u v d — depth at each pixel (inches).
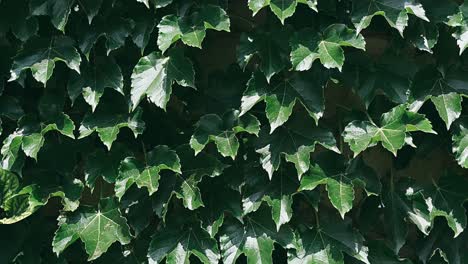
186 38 73.6
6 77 80.7
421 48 76.6
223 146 74.1
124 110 79.6
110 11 78.4
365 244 80.6
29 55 77.3
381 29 80.0
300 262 76.5
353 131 76.5
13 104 80.6
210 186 79.3
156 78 75.4
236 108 79.3
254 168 77.9
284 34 76.0
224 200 78.3
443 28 79.8
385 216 80.0
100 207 79.0
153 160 76.9
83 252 81.7
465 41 76.0
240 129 74.9
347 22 77.2
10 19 78.8
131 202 78.2
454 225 78.4
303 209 82.7
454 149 78.3
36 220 83.0
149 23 77.8
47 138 81.0
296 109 83.4
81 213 78.6
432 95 77.7
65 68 81.0
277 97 74.7
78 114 81.9
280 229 77.4
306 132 76.7
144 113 82.4
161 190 77.1
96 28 78.0
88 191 87.0
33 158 81.3
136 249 80.5
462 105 81.3
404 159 83.4
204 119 76.8
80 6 78.0
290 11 71.9
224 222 78.9
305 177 75.7
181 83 74.9
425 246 82.0
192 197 75.2
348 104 86.1
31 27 78.3
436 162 88.0
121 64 81.0
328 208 83.7
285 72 76.4
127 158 76.7
